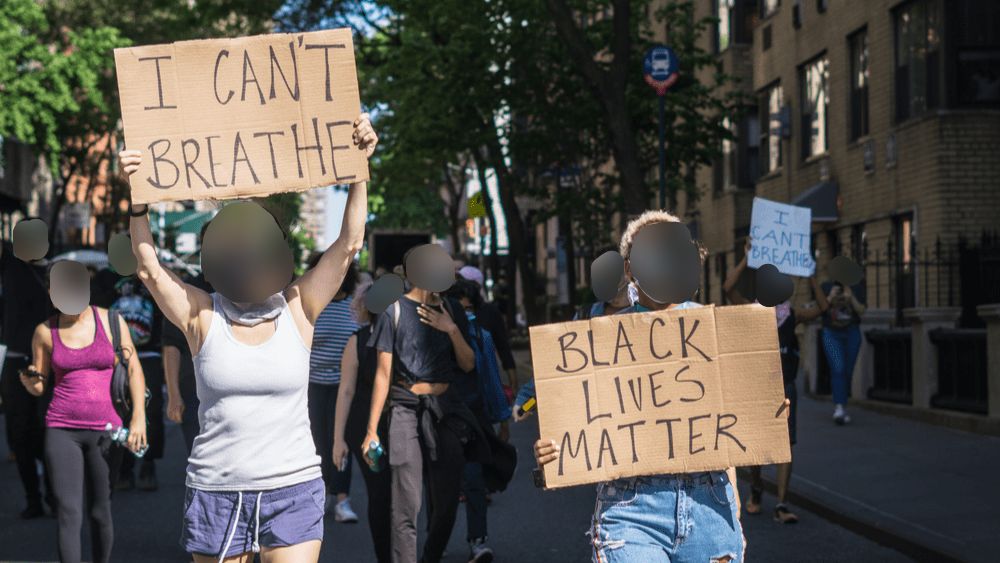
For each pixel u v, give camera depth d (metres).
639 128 23.55
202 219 33.72
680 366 4.31
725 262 32.31
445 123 24.34
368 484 7.10
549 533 9.20
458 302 7.32
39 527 9.46
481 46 22.98
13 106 31.11
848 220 24.23
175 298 4.26
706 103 24.17
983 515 9.00
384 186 38.41
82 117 36.28
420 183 39.47
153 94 4.36
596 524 4.29
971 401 13.88
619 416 4.30
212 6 28.72
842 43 24.56
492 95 23.39
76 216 40.78
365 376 7.32
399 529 6.79
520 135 23.94
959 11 20.00
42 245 7.27
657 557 4.16
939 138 19.98
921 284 20.44
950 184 19.95
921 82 20.98
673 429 4.29
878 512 9.30
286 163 4.41
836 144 24.97
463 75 23.25
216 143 4.38
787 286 8.95
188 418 8.86
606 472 4.27
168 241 37.09
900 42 21.81
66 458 6.88
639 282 4.42
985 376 13.64
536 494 11.19
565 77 23.14
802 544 8.71
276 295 4.36
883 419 15.16
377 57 29.09
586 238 24.27
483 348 8.16
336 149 4.41
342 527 9.52
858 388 17.03
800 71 27.45
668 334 4.33
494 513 10.16
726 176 32.47
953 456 11.82
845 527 9.30
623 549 4.18
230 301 4.32
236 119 4.39
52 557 8.34
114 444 7.22
